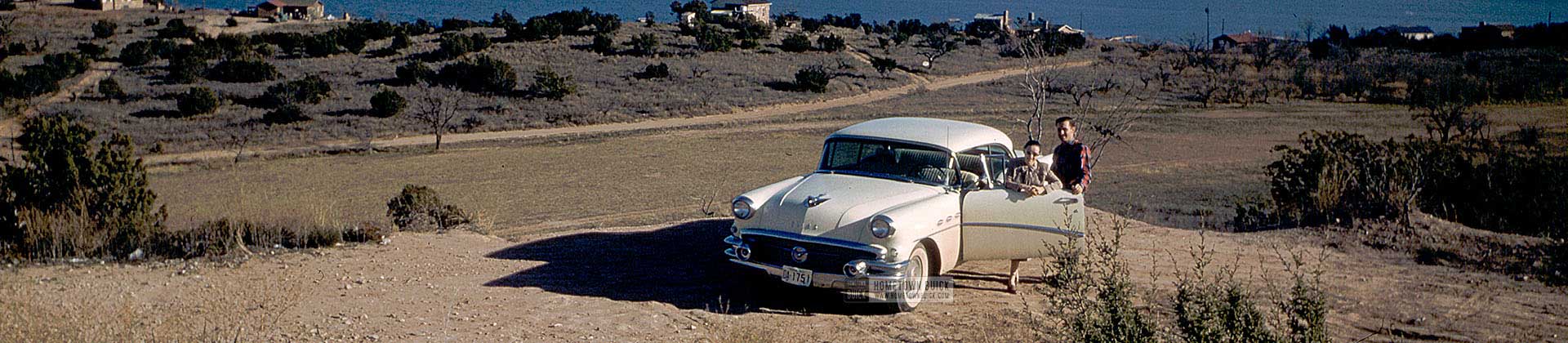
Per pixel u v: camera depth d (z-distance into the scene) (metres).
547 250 9.30
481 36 81.00
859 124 8.91
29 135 9.05
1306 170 12.91
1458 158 15.33
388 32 87.88
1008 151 8.62
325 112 52.50
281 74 66.94
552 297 7.24
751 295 7.70
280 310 6.29
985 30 110.31
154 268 7.82
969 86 69.81
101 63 72.06
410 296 7.13
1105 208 18.58
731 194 28.41
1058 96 59.28
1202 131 45.34
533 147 42.81
